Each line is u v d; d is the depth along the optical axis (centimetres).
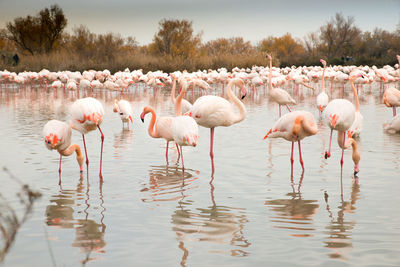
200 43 4859
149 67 3981
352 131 1043
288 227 532
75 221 555
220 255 458
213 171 794
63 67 3931
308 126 743
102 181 737
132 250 472
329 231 518
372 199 631
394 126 1142
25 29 4716
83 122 754
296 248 472
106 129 1289
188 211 592
